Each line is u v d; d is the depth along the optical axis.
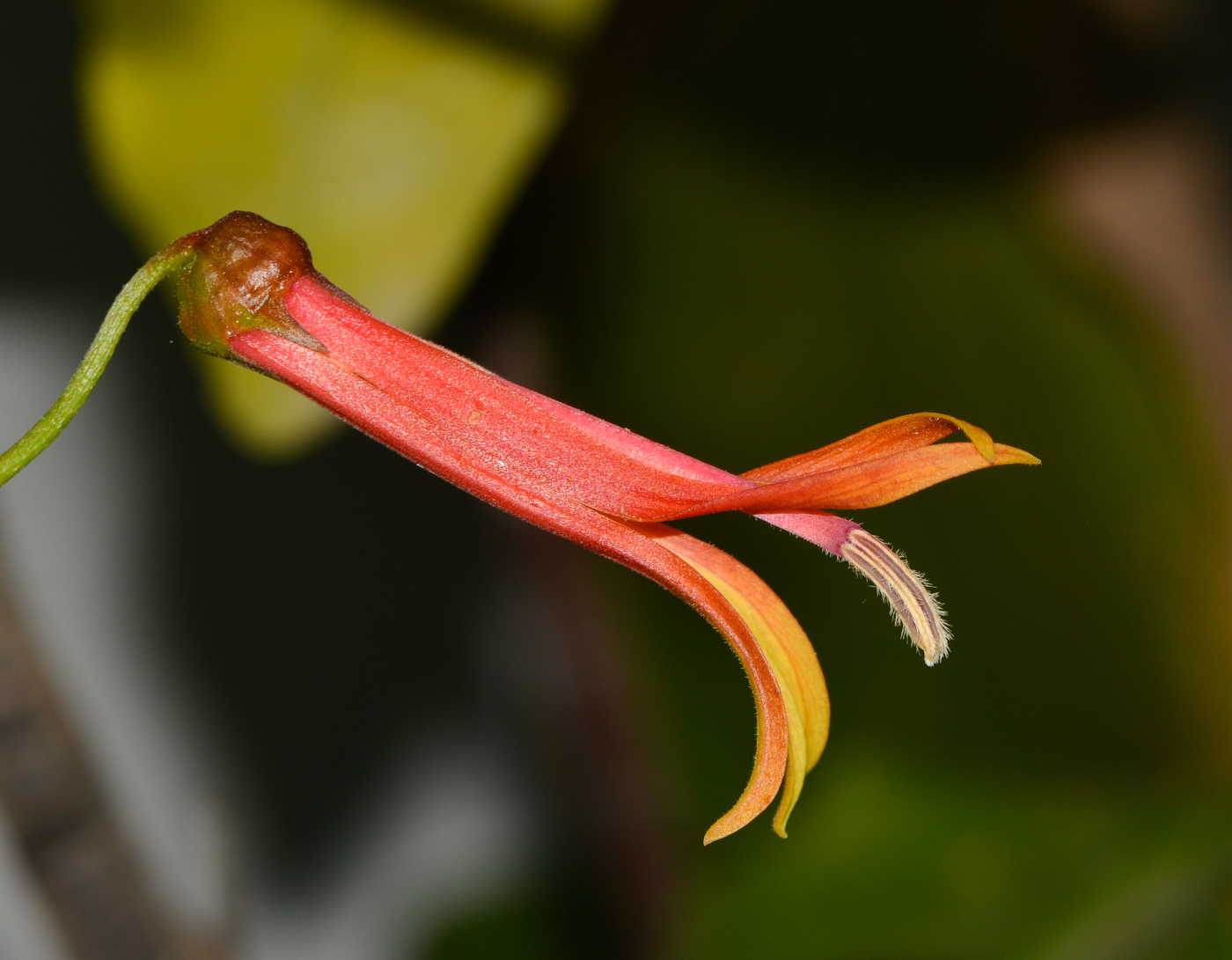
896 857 0.29
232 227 0.23
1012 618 0.31
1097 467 0.31
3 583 0.26
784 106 0.29
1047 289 0.30
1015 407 0.30
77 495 0.33
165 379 0.33
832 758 0.31
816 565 0.31
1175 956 0.27
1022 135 0.31
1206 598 0.31
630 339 0.30
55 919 0.26
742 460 0.30
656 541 0.23
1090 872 0.28
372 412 0.23
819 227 0.30
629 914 0.34
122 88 0.25
